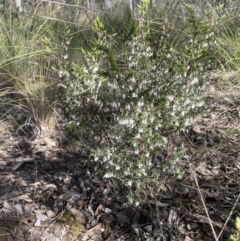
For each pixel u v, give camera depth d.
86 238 2.16
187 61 1.91
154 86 1.94
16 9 3.87
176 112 1.90
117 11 4.57
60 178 2.51
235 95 3.24
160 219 2.16
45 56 3.30
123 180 2.04
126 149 1.98
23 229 2.23
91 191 2.37
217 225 2.13
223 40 3.68
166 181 2.26
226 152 2.65
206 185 2.36
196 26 1.88
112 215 2.24
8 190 2.47
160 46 2.06
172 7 4.20
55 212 2.32
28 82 3.17
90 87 1.98
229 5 4.42
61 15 4.18
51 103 2.91
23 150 2.83
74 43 3.65
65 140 2.88
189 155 2.37
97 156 1.96
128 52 1.99
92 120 2.10
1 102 3.23
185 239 2.08
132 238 2.13
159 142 1.90
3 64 3.35
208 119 3.01
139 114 1.86
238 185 2.38
